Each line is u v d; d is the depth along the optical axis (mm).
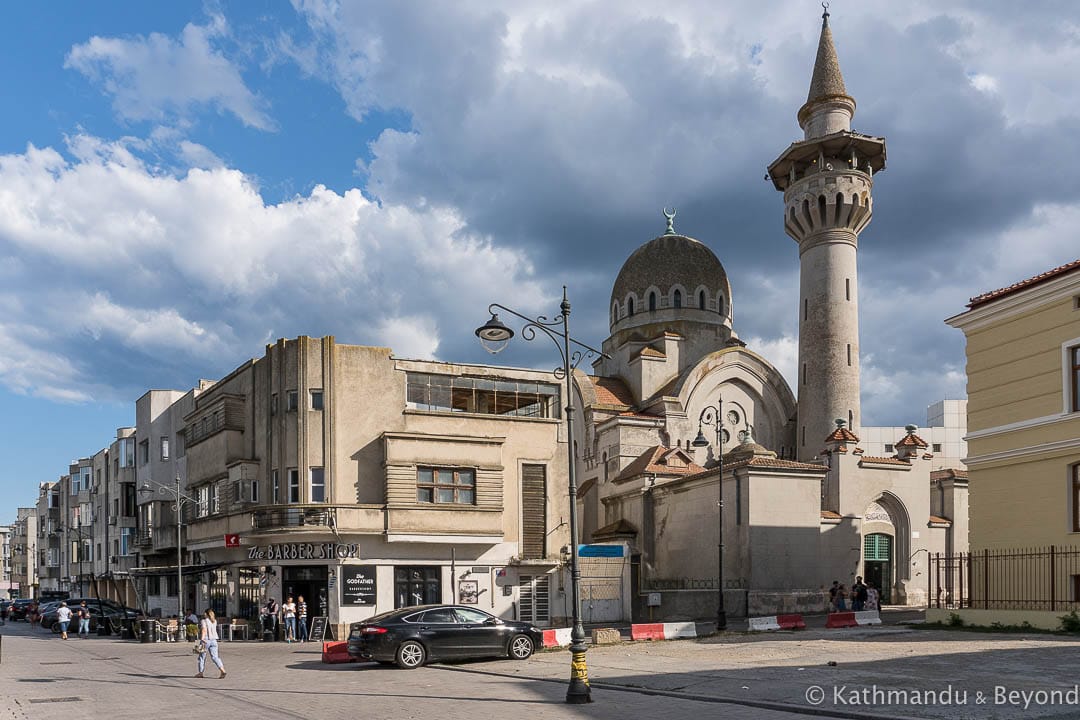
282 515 37062
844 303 54812
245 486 39906
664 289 62562
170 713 17531
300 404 37969
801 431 55656
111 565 72562
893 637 30078
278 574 38031
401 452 37625
